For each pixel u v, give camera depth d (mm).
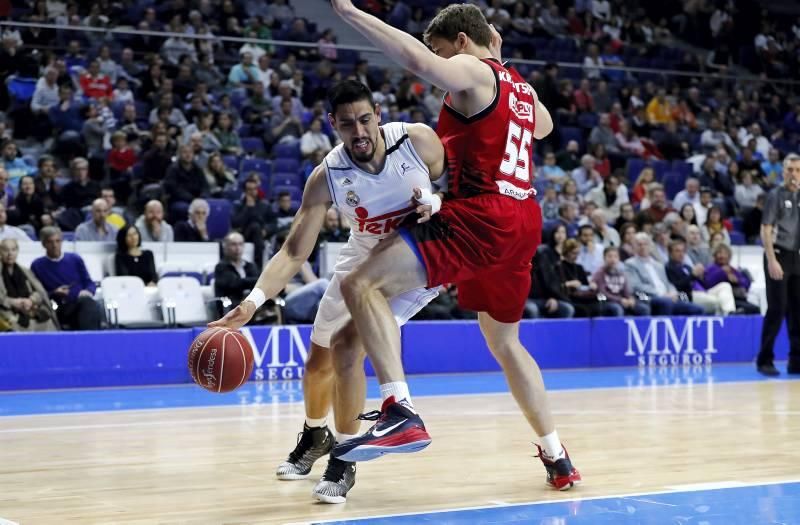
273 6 15891
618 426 6441
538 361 10812
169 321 9469
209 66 13852
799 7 21172
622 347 11297
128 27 14586
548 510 3803
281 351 9664
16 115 12312
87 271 9320
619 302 11344
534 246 4086
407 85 14625
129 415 7086
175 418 6906
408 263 3773
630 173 15070
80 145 12008
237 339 3943
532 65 16906
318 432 4594
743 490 4195
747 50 19828
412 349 10227
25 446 5609
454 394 8562
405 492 4223
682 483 4387
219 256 10398
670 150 16250
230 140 12922
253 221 10820
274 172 12742
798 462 4977
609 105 16594
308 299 9883
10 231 9625
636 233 12102
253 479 4555
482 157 3893
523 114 4020
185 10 15031
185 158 11508
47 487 4352
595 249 11766
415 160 3879
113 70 13227
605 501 3975
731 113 17453
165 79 13383
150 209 10242
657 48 19094
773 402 7957
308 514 3764
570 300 11219
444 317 10617
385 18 16734
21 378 8656
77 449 5496
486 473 4695
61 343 8812
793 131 18047
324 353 4410
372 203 3932
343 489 4035
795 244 10312
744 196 15258
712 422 6664
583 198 13555
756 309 12430
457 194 3949
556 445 4293
